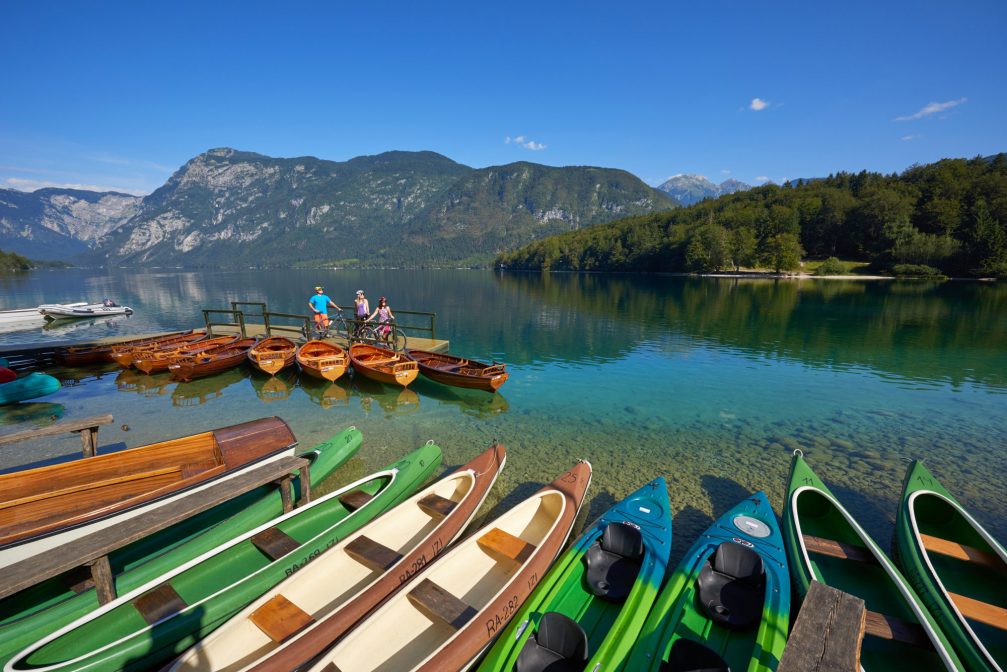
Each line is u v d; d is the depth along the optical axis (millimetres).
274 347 19781
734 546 5773
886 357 21781
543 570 5969
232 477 7160
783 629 4695
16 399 13734
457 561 5953
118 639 4477
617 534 6203
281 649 4422
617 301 50750
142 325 33938
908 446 11336
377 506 7254
